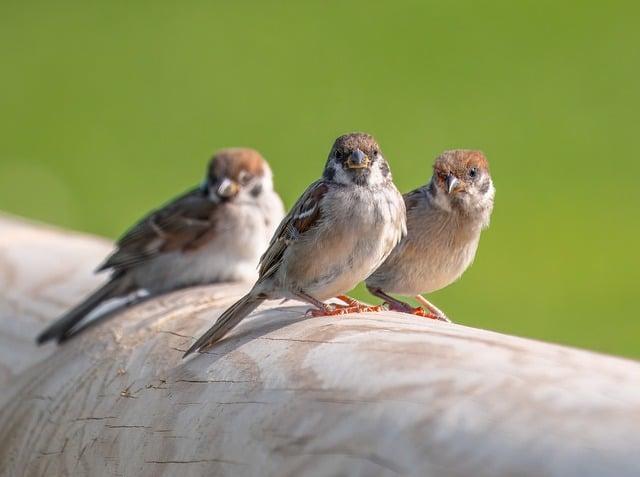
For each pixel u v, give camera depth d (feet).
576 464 11.68
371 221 23.29
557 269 53.93
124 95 72.38
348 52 76.95
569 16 80.48
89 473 19.44
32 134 68.28
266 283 23.94
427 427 13.30
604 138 63.82
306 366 15.99
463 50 76.28
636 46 74.23
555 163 62.85
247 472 15.65
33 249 30.32
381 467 13.61
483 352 14.48
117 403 19.66
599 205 59.06
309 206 23.43
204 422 17.10
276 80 72.59
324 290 23.86
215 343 18.92
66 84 74.84
